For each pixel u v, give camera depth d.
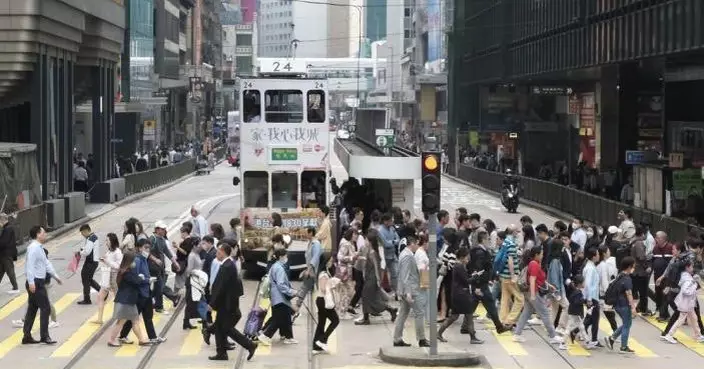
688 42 47.84
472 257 25.81
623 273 24.53
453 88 121.50
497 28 97.06
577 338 25.77
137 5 98.81
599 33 64.12
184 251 30.00
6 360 22.83
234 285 22.86
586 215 57.88
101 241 46.41
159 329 26.64
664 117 60.84
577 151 94.44
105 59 68.44
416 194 75.44
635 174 56.19
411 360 22.66
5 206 41.97
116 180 68.12
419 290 24.19
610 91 73.25
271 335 24.72
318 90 36.97
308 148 36.91
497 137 103.69
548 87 87.19
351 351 24.27
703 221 49.72
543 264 27.20
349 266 28.64
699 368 22.73
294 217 36.38
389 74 199.00
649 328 27.80
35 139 52.12
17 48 50.31
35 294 24.48
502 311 27.06
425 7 162.50
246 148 36.84
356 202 42.28
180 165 97.56
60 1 53.03
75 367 22.17
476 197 80.00
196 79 140.12
